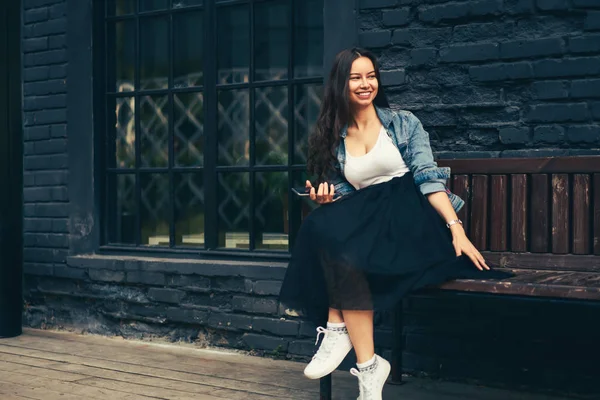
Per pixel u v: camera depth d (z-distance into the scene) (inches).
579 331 139.1
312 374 117.6
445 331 152.1
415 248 115.9
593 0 139.2
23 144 203.5
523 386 144.3
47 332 204.7
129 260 192.2
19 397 137.9
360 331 115.4
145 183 200.7
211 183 189.0
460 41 151.2
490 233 136.9
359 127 124.2
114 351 179.8
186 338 186.2
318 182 126.0
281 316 171.2
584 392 138.9
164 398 137.7
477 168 138.6
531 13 144.3
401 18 156.9
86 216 202.8
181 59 195.0
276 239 181.9
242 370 160.6
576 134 140.7
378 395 115.8
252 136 183.9
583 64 139.9
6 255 194.4
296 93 178.1
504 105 147.2
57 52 206.1
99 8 203.9
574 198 129.3
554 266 129.9
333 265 113.1
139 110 201.3
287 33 179.3
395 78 157.6
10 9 193.9
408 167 123.0
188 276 183.9
